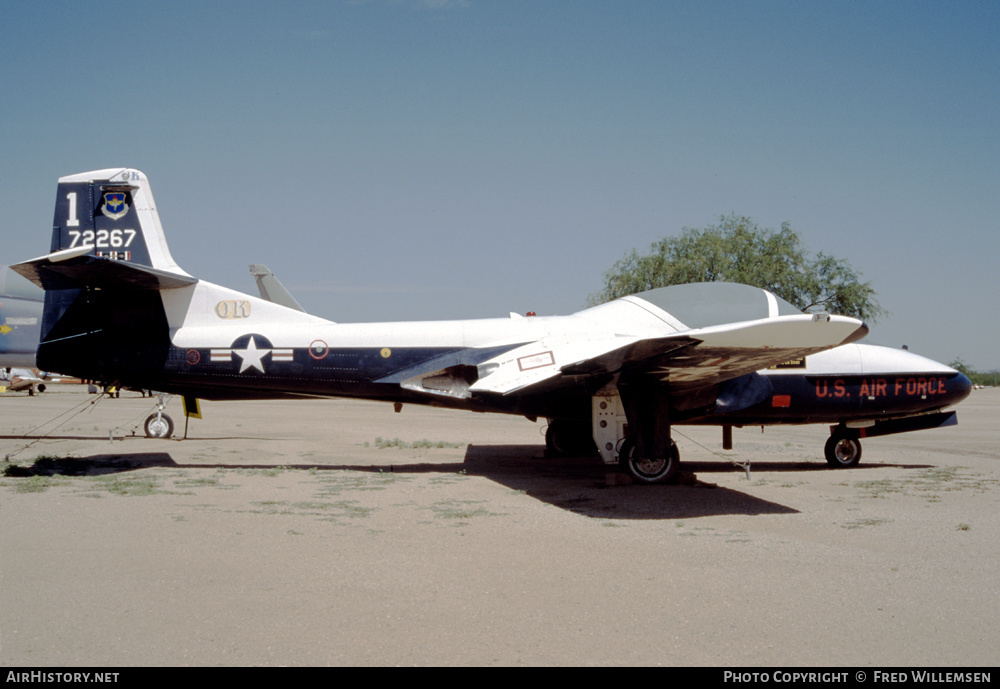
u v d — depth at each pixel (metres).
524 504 8.89
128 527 7.19
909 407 12.47
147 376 11.84
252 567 5.85
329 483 10.41
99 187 12.16
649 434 10.35
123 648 4.18
